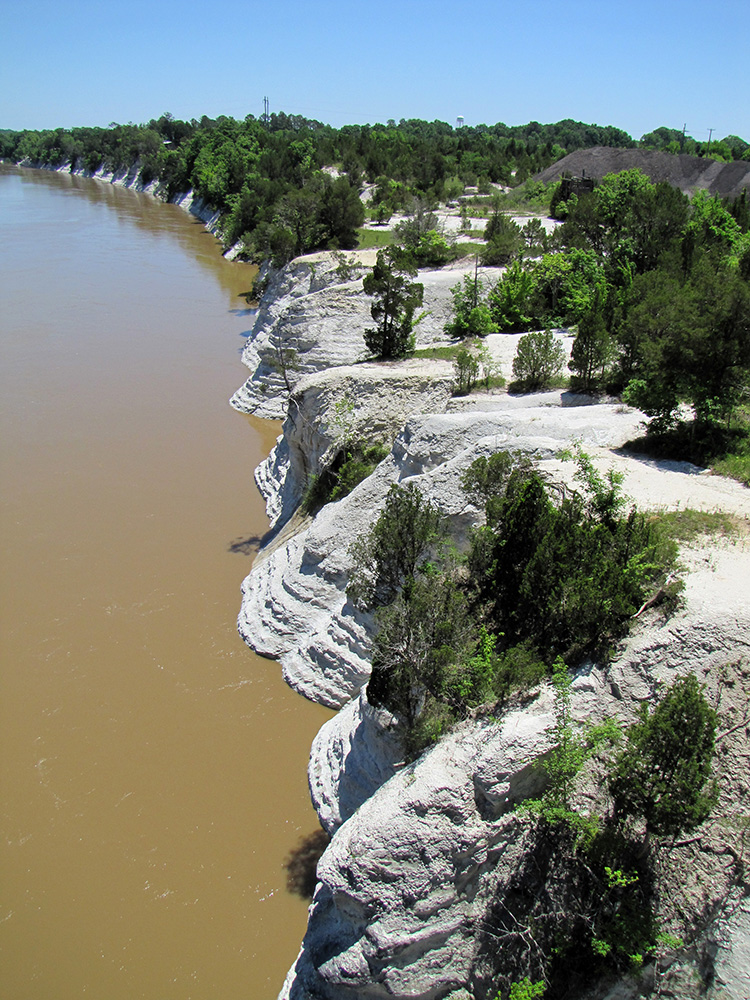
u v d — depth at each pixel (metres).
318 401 32.56
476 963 13.20
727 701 13.34
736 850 12.12
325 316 46.38
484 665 14.84
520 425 24.80
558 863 13.05
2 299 75.44
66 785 21.58
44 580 31.16
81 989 16.58
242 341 63.94
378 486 26.73
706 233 49.56
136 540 34.16
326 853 14.57
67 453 42.94
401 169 113.19
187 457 42.69
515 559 16.41
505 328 42.38
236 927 17.81
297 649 26.05
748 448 21.95
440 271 53.41
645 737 11.73
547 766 13.05
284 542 31.52
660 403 22.53
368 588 18.92
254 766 22.16
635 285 35.38
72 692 25.08
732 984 11.20
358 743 18.94
